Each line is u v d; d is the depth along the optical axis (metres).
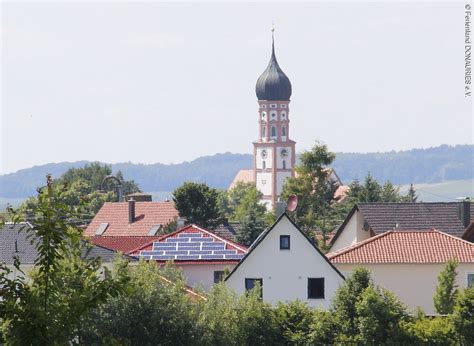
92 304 68.62
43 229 68.81
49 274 68.75
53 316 67.75
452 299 198.88
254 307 172.00
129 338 155.25
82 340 149.12
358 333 174.12
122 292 69.44
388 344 172.88
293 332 173.62
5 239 184.12
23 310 67.38
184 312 160.25
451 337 175.50
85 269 70.69
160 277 164.25
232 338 169.00
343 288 177.88
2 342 66.94
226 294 171.38
